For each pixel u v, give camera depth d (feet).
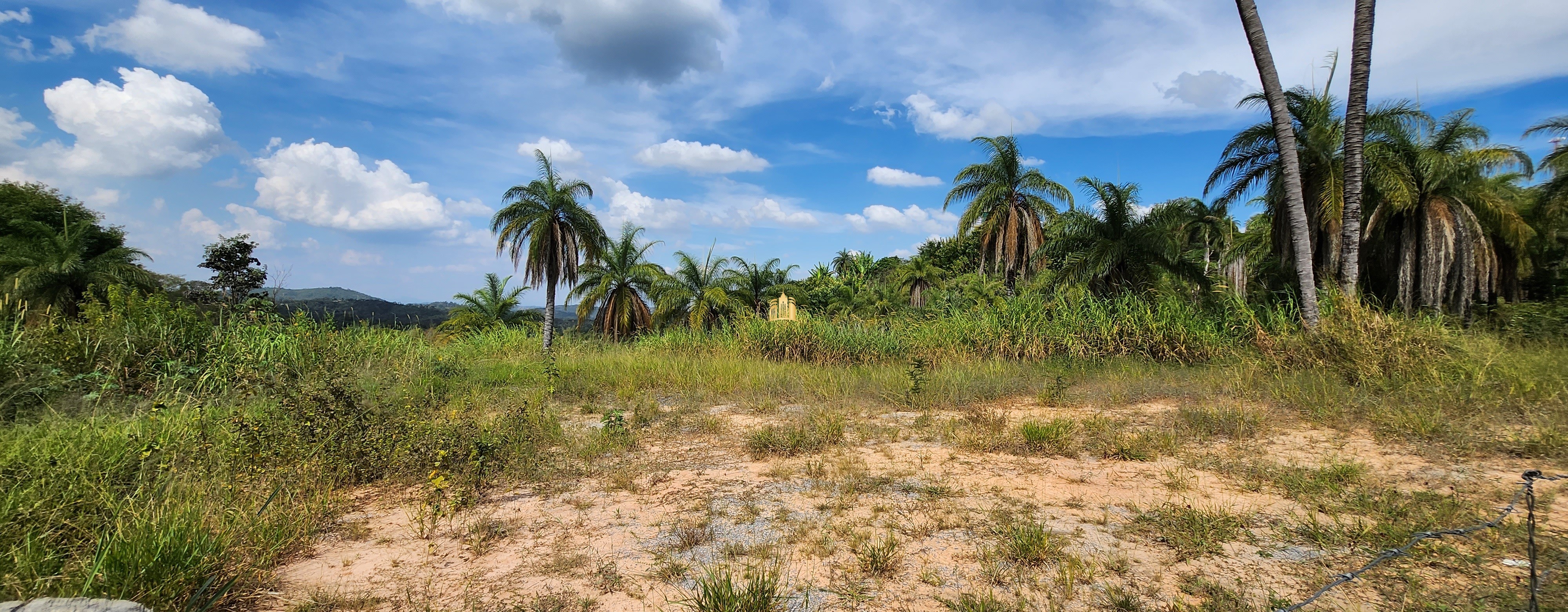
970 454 18.88
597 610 9.68
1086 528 12.53
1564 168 57.21
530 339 66.33
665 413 27.02
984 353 46.24
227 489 13.75
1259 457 17.38
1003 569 10.74
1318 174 49.70
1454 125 52.13
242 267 71.46
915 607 9.54
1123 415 24.23
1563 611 8.52
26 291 55.26
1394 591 9.43
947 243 149.89
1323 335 31.01
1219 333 41.57
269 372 25.12
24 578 9.46
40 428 17.52
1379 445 18.08
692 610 9.52
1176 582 10.05
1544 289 62.34
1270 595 9.21
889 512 13.80
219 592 9.53
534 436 20.29
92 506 12.24
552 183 77.71
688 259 97.25
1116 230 58.39
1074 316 46.26
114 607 7.85
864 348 51.49
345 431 17.21
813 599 9.82
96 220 70.23
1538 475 8.66
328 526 13.37
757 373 37.99
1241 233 84.48
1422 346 27.66
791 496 15.15
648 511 14.26
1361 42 37.76
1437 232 51.70
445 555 11.93
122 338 26.73
